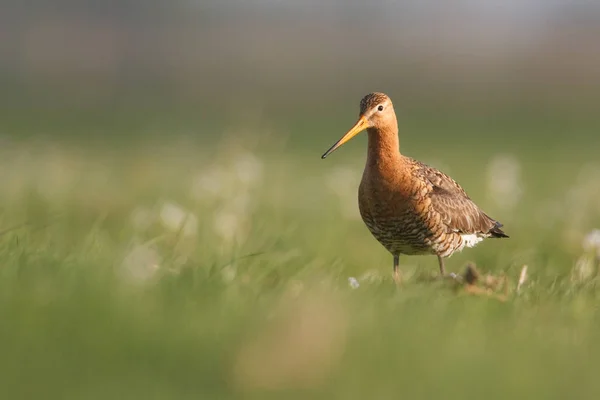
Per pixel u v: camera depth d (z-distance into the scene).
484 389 7.11
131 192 20.56
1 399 6.54
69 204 18.61
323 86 50.66
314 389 6.96
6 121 39.28
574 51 58.81
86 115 41.75
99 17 61.78
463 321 8.62
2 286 8.17
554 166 30.48
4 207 17.48
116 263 9.64
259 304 8.45
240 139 18.73
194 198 17.09
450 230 13.03
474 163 29.66
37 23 59.62
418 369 7.32
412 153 32.28
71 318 7.63
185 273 9.62
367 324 8.01
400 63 56.34
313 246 15.51
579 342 8.31
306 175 25.30
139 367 7.05
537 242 16.30
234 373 7.05
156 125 38.78
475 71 54.88
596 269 11.88
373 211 12.90
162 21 62.09
